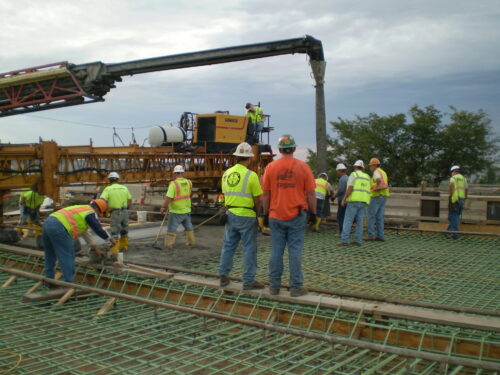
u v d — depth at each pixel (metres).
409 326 4.75
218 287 5.75
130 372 3.78
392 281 6.82
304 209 5.06
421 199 12.12
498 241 10.43
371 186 10.23
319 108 13.85
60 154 9.59
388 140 29.25
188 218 9.52
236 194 5.41
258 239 10.62
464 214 11.84
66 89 17.80
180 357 4.23
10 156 8.71
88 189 21.72
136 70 16.66
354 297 5.32
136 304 5.96
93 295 6.20
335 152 31.05
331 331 4.94
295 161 5.05
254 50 14.24
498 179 31.98
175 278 6.20
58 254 6.11
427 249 9.36
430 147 28.41
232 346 4.52
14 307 5.57
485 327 4.27
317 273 7.16
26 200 9.84
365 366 4.14
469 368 4.12
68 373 3.83
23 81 18.30
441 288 6.43
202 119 14.34
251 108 15.45
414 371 3.96
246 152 5.46
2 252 8.70
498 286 6.57
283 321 5.25
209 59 15.14
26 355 4.16
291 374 3.80
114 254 7.15
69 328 4.88
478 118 27.94
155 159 12.26
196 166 13.90
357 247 9.54
